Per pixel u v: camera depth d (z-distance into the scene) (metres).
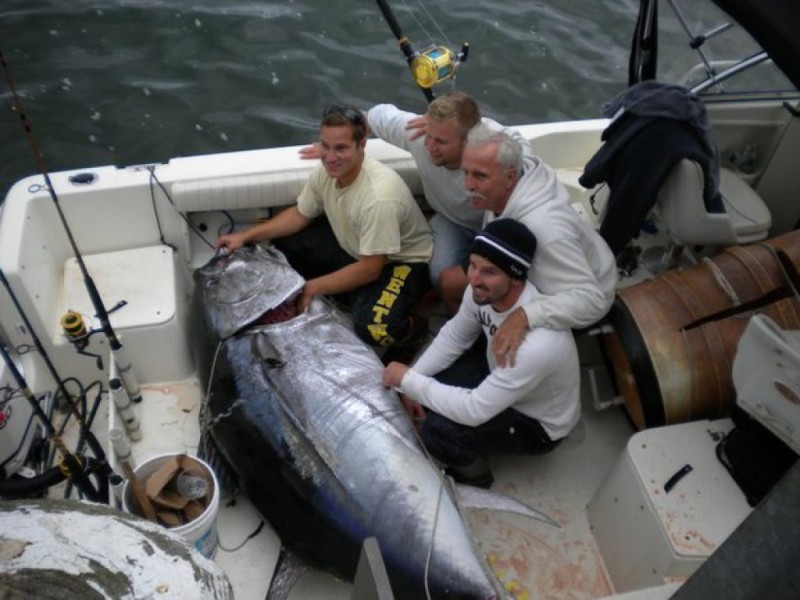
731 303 2.70
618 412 3.14
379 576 1.33
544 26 6.96
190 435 3.05
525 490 2.87
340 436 2.61
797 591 1.14
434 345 2.85
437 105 2.89
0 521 1.21
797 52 1.64
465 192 3.09
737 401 2.37
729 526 2.31
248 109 6.10
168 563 1.19
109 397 3.01
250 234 3.28
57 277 3.18
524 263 2.41
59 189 3.14
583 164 3.72
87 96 6.09
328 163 2.90
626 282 3.23
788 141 3.49
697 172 2.84
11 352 2.98
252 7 7.01
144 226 3.31
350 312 3.34
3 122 5.85
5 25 6.67
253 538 2.73
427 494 2.47
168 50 6.53
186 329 3.22
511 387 2.47
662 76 3.51
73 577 1.15
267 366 2.85
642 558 2.42
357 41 6.74
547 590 2.59
